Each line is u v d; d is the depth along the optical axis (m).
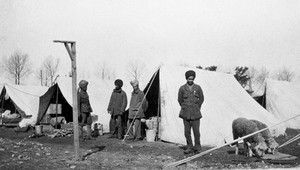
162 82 11.84
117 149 8.96
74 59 6.78
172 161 7.14
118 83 11.82
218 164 6.82
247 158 7.51
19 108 17.78
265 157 7.48
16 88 20.20
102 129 13.28
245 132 7.83
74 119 6.93
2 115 18.19
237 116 12.15
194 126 8.09
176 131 10.69
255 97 20.62
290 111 18.22
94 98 15.73
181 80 12.10
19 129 14.75
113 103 11.80
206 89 12.76
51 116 16.45
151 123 11.58
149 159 7.36
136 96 11.34
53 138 11.98
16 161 6.57
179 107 11.31
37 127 12.78
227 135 10.67
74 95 6.89
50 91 15.72
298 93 19.45
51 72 50.72
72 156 7.35
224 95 13.17
